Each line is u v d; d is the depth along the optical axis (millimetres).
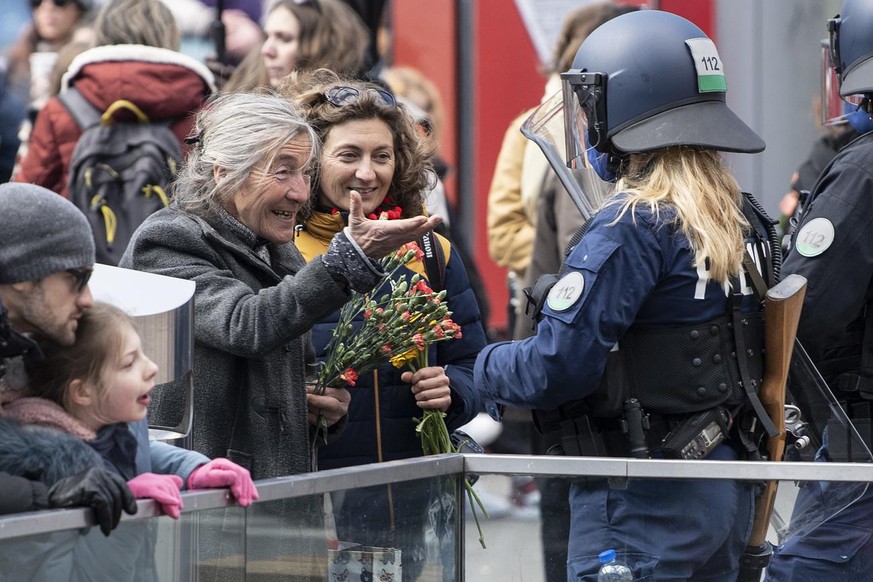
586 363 8570
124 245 13914
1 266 6668
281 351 8953
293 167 8930
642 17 9211
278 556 7484
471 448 10469
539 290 8891
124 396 6910
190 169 9102
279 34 15469
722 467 8352
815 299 10039
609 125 9039
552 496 8586
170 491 6758
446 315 9469
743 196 9422
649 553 8422
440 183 15711
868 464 8219
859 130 11398
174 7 18062
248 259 8961
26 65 17844
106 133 14055
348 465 10117
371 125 10281
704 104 9031
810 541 8344
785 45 17047
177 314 7977
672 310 8719
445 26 20438
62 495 6242
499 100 20547
